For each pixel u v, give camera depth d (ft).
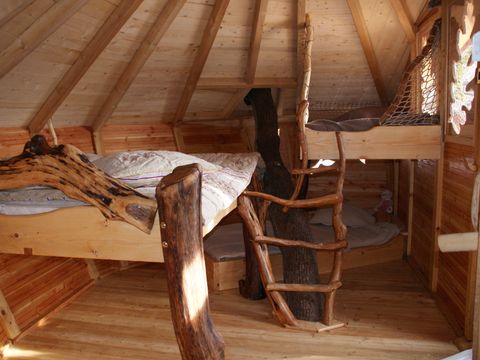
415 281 11.37
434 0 9.59
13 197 5.82
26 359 8.00
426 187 11.48
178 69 12.16
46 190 5.85
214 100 14.35
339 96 14.52
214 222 6.09
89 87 10.93
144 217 5.05
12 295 8.99
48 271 10.23
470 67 8.08
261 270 9.16
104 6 8.63
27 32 7.41
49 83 9.64
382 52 12.39
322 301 9.59
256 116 13.83
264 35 11.60
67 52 9.07
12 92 8.95
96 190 5.18
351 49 12.39
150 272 12.46
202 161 7.39
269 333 8.81
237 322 9.32
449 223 9.36
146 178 6.05
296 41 11.90
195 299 4.88
